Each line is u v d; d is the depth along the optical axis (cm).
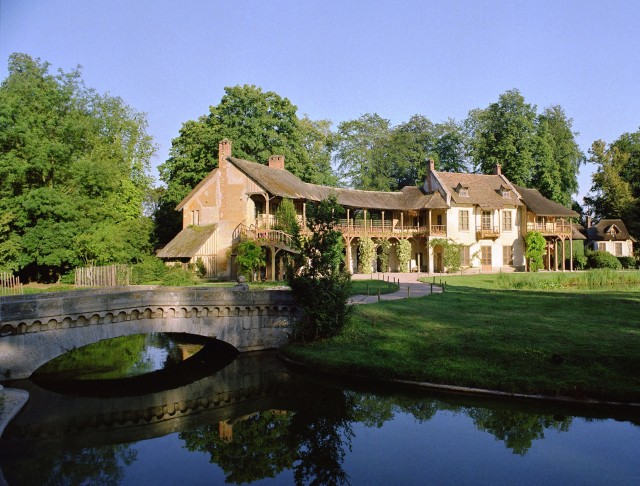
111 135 5172
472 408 1346
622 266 5838
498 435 1177
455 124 7306
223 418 1380
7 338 1539
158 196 6675
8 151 3659
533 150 5994
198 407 1469
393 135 7344
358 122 7438
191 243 4059
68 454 1150
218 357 2020
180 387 1656
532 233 5328
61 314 1612
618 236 6322
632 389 1299
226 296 1914
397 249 5094
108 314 1717
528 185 6141
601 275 3962
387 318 2067
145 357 2083
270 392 1562
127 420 1371
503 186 5369
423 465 1041
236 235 4006
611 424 1216
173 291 1848
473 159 6681
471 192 5306
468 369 1505
